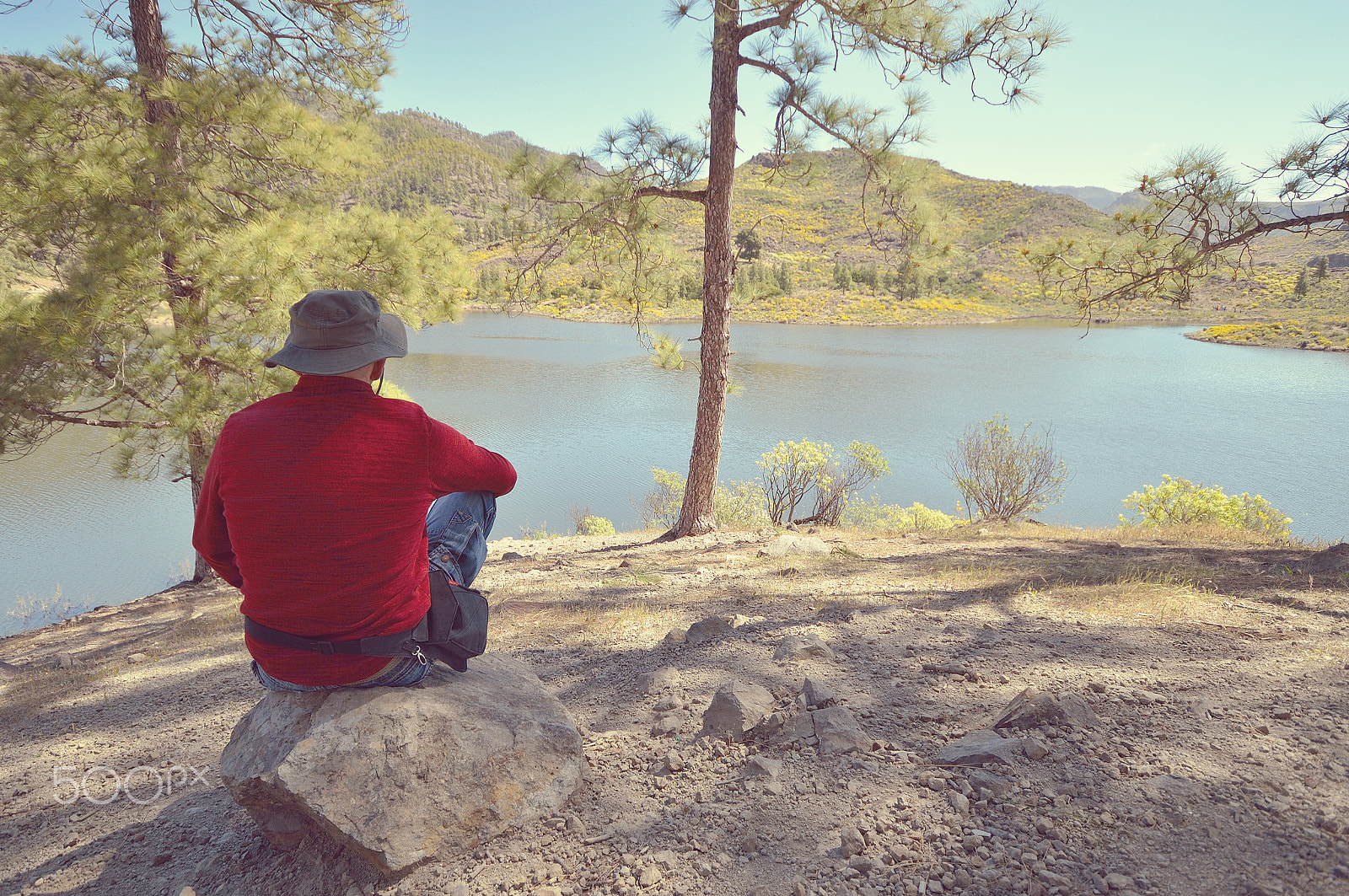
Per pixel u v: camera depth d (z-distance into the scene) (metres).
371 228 9.07
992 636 3.85
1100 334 126.00
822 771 2.43
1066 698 2.65
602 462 34.47
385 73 11.19
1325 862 1.74
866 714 2.87
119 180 7.70
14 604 16.06
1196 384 65.19
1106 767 2.28
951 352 93.25
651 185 9.44
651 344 10.73
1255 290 141.75
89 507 24.94
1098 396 57.88
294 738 2.11
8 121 7.73
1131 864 1.83
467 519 2.36
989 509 13.27
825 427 44.41
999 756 2.34
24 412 7.62
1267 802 2.03
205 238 8.29
